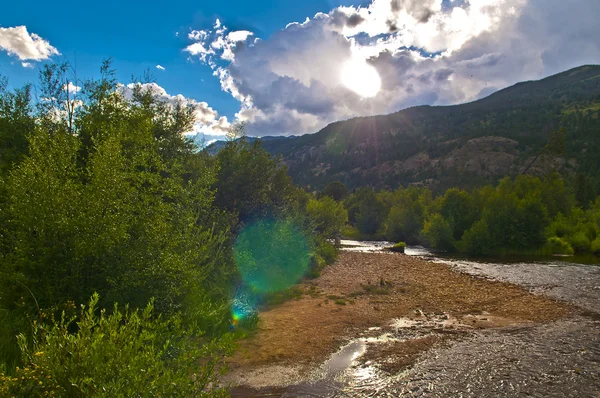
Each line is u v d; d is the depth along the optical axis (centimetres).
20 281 656
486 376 775
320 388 719
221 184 1869
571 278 2045
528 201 3766
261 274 1653
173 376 409
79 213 687
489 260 2984
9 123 1280
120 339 407
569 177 10075
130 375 374
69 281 677
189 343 509
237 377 757
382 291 1659
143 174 812
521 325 1162
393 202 6788
